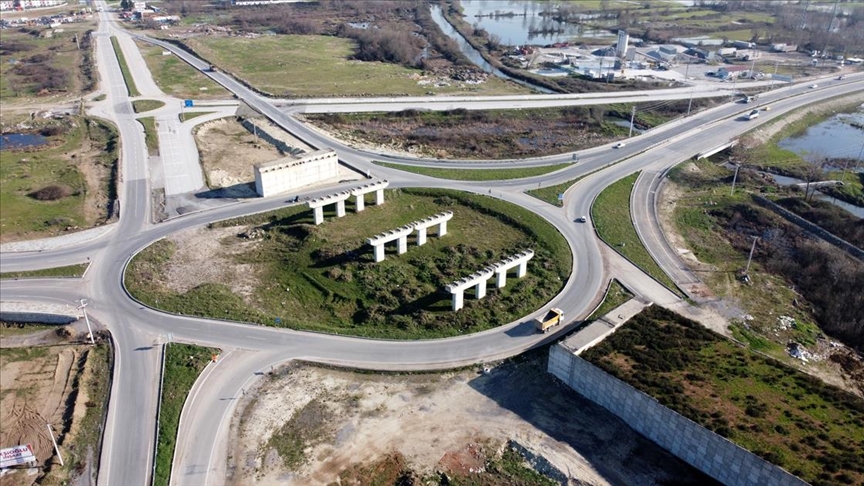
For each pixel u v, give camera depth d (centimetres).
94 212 10069
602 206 10131
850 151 13250
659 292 7919
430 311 7412
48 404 6056
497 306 7488
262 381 6259
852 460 4769
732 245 9362
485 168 11681
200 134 13550
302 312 7606
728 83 17900
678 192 10912
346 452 5447
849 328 7325
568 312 7431
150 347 6769
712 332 6744
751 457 4819
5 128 13975
